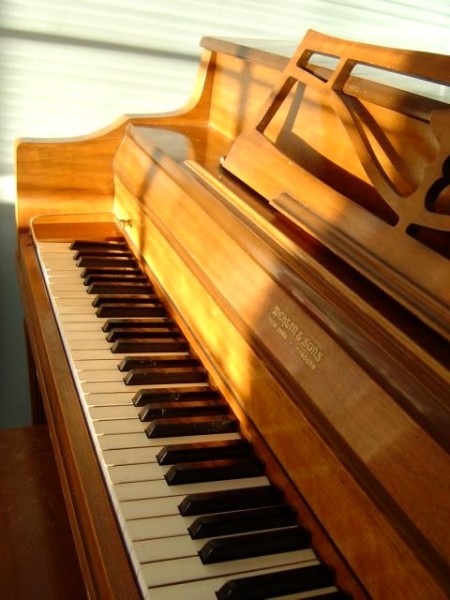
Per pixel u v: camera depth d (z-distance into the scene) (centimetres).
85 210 199
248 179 136
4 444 157
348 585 85
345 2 253
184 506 94
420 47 247
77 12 222
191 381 126
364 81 117
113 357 131
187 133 186
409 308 89
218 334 122
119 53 232
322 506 90
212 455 105
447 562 70
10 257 242
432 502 73
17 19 217
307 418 93
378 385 84
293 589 85
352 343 90
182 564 86
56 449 120
